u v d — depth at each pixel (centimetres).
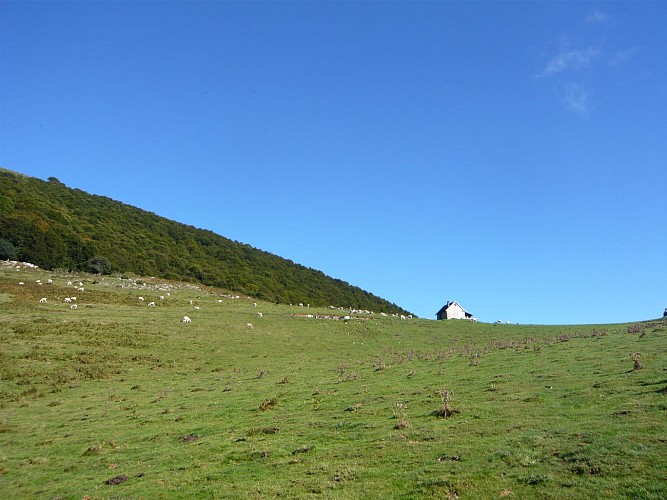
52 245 10562
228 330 6744
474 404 2534
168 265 12850
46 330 5497
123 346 5366
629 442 1638
